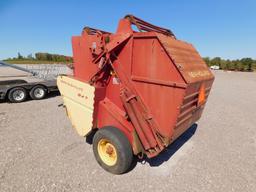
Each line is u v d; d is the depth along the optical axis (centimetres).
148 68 304
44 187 303
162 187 315
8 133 495
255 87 1590
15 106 751
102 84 374
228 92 1280
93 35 367
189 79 274
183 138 510
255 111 805
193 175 350
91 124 367
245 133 558
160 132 310
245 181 339
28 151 409
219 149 455
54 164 364
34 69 1064
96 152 356
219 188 319
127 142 324
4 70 1764
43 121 585
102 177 332
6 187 300
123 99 322
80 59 412
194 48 403
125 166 326
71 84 398
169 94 288
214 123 638
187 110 315
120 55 335
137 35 308
